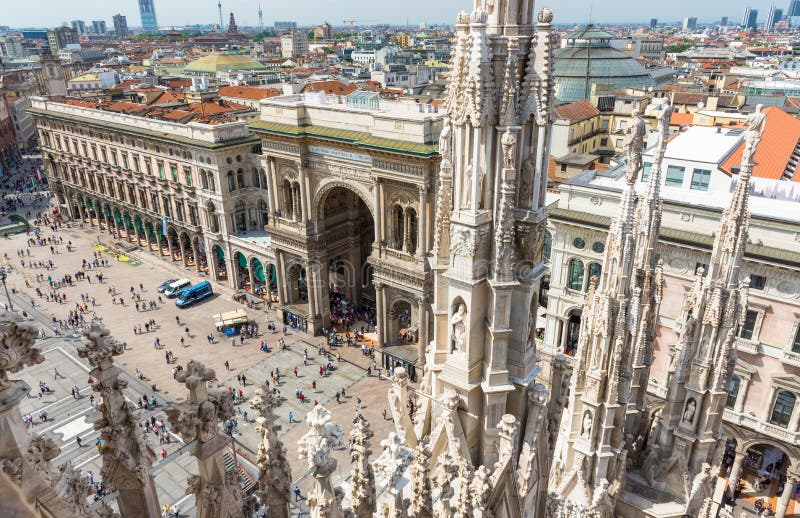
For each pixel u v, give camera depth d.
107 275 93.19
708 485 23.62
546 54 11.97
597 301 21.55
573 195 52.78
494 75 12.25
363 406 58.19
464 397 14.43
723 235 22.69
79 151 110.00
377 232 62.31
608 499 21.75
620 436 23.00
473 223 12.77
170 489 42.28
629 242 20.16
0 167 157.00
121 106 109.44
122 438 7.86
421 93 144.38
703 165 50.53
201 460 8.47
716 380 23.67
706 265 45.47
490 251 13.33
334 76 179.38
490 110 12.21
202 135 82.81
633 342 21.84
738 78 173.25
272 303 82.50
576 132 102.81
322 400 59.34
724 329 23.22
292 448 51.25
